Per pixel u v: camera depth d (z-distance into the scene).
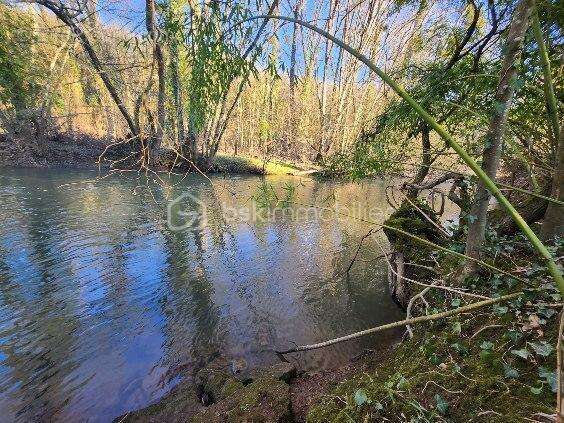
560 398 0.63
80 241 5.81
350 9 3.83
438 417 1.51
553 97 2.02
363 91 10.52
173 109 3.98
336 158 3.71
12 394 2.64
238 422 2.16
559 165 2.14
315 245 6.50
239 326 3.73
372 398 1.83
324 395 2.31
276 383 2.49
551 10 1.96
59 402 2.59
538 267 1.99
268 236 6.89
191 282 4.71
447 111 3.24
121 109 7.85
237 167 14.90
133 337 3.43
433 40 4.01
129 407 2.58
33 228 6.20
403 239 4.24
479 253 2.30
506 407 1.44
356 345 3.36
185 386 2.80
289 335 3.59
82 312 3.80
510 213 0.86
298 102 13.62
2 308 3.76
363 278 5.06
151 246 5.88
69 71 11.69
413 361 2.11
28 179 10.34
